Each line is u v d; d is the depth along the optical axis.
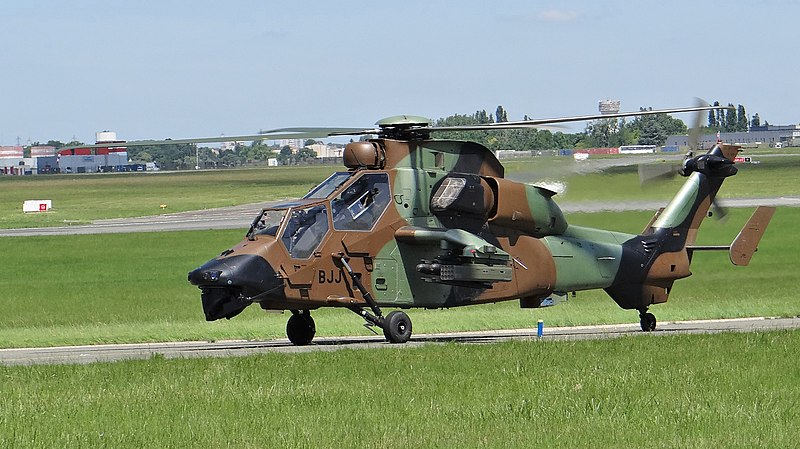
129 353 56.31
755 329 62.00
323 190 58.47
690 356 48.09
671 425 33.50
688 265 71.38
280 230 55.78
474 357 47.56
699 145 71.69
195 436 32.06
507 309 84.94
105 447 30.91
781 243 134.00
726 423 33.72
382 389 39.59
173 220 198.50
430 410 35.72
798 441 31.30
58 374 43.22
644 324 69.81
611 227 91.81
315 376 42.34
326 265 56.47
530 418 34.53
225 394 38.62
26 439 31.73
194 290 101.88
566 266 65.06
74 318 81.75
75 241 154.00
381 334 68.88
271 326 72.69
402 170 59.16
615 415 35.00
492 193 61.44
